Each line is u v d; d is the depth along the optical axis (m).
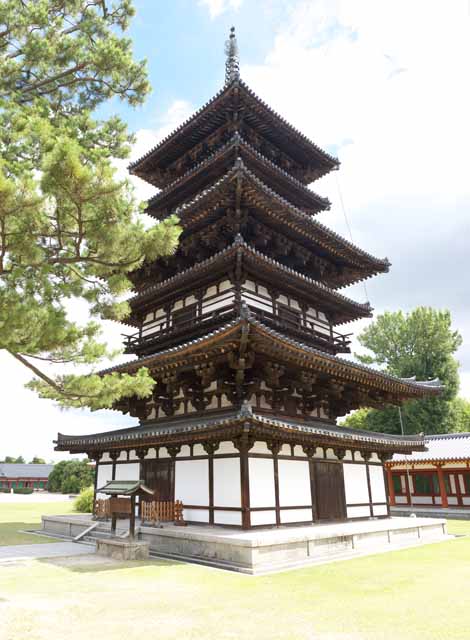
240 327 15.20
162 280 25.69
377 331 60.72
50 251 10.98
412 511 38.72
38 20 17.39
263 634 8.25
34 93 18.38
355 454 22.88
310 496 19.38
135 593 11.05
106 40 19.19
